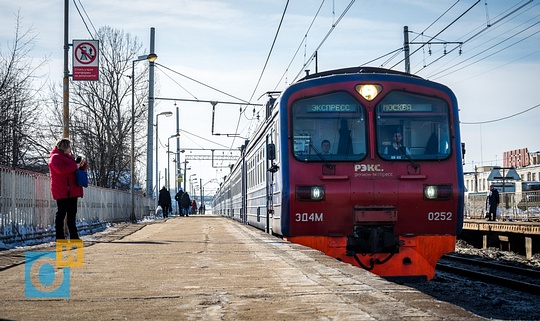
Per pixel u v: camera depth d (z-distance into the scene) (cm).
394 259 1133
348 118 1155
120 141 3812
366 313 493
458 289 1215
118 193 2858
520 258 2100
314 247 1135
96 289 657
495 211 3122
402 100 1162
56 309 547
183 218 3841
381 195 1130
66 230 1587
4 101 2456
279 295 598
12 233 1282
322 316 491
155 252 1085
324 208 1130
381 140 1148
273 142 1319
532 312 933
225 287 658
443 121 1165
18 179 1329
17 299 598
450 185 1144
